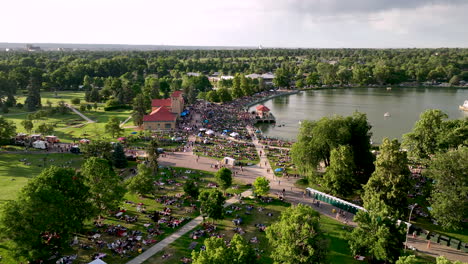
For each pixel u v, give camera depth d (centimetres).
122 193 6519
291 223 4925
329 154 8788
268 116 18625
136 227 6531
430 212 6844
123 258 5497
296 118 19188
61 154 10931
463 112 19812
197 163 10631
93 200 6369
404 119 18162
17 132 13650
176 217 7006
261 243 6116
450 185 6512
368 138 8881
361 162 8650
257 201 7925
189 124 16125
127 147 12000
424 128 9794
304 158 8662
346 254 5875
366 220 5584
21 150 11200
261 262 5409
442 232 6688
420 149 9981
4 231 4700
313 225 4903
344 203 7562
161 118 14975
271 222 6919
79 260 5359
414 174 9750
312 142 8650
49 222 4934
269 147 12594
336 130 8519
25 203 4856
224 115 18650
